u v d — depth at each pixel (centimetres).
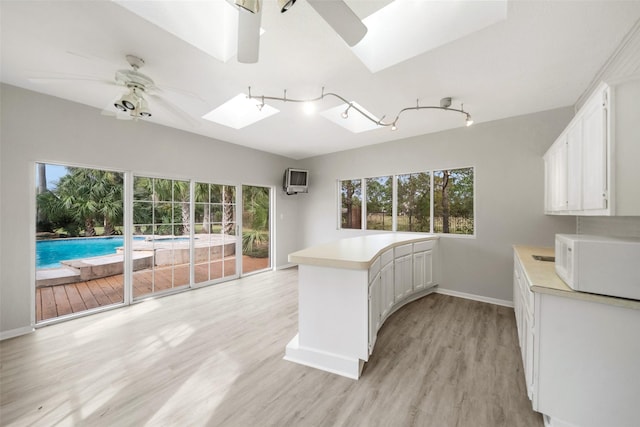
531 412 157
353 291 191
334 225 515
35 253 265
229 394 172
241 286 416
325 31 170
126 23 163
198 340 242
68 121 280
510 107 294
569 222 292
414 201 416
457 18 174
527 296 176
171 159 368
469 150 355
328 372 195
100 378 188
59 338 245
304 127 367
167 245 374
